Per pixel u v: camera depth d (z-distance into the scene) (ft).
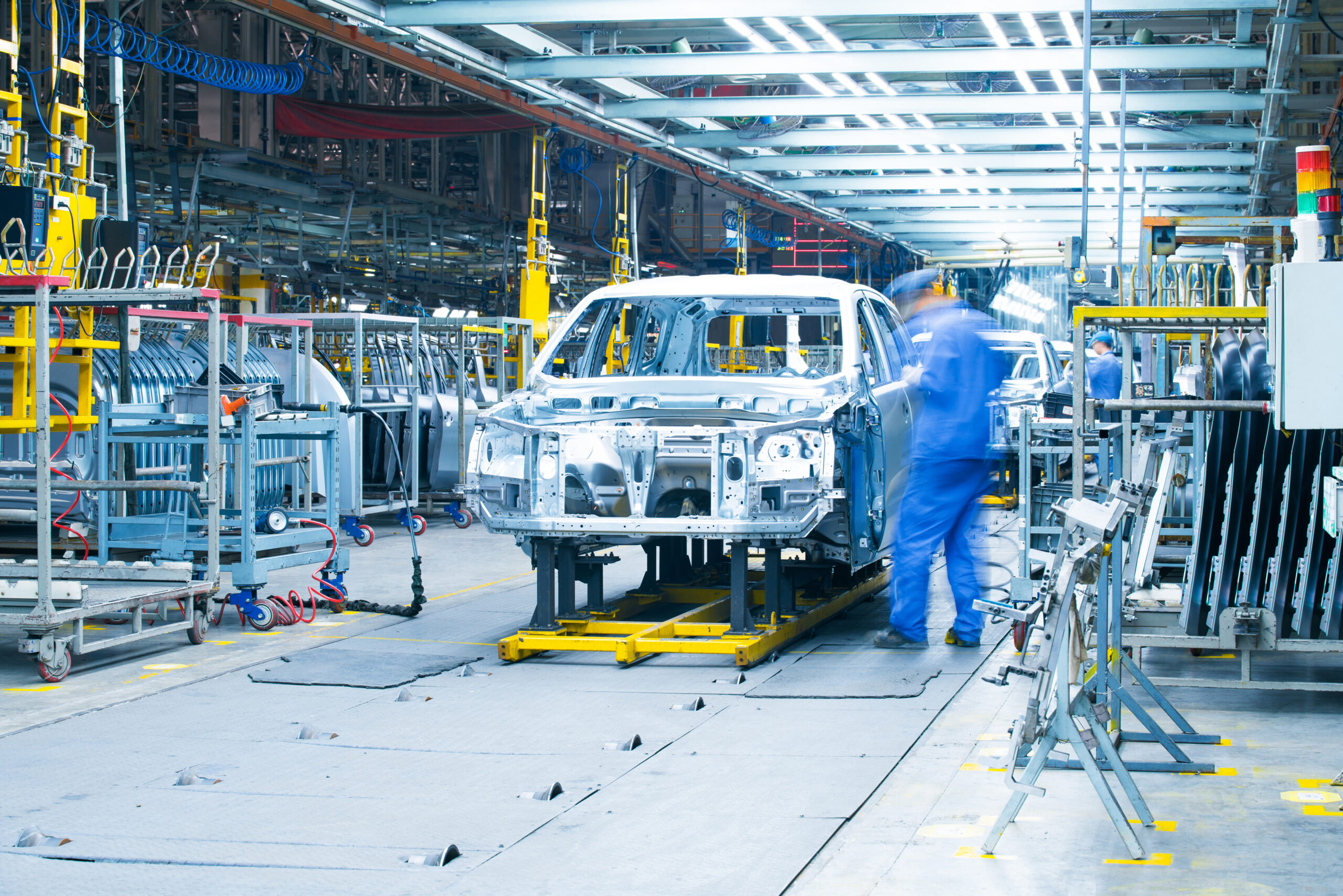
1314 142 46.14
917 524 19.86
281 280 57.36
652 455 19.12
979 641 20.36
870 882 9.63
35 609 17.58
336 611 23.76
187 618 20.53
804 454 18.38
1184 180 55.83
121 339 22.57
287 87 38.70
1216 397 15.23
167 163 49.96
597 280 89.20
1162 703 13.38
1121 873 9.62
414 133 53.88
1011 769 10.19
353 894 9.61
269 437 23.81
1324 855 9.92
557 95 42.42
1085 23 31.55
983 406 19.67
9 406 21.49
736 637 18.83
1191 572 14.96
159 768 13.26
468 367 53.52
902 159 54.19
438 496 41.45
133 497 23.82
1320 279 11.80
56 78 26.99
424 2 33.73
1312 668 17.24
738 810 11.55
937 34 38.06
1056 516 11.69
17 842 10.88
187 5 59.00
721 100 43.98
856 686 17.02
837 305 22.12
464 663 18.93
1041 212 68.28
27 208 23.62
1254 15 38.70
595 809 11.69
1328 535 14.73
